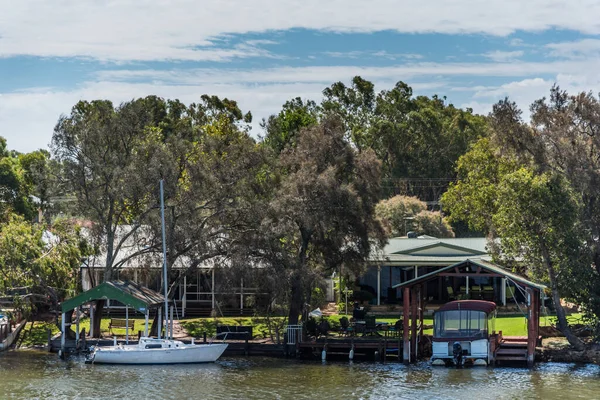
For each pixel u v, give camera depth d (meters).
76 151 68.50
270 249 66.75
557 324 65.56
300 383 54.31
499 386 53.28
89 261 76.44
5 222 86.25
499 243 75.81
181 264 72.69
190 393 51.25
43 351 66.12
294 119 118.69
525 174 65.19
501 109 72.06
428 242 87.44
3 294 67.69
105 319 77.50
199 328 72.56
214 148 69.81
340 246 69.56
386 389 52.41
